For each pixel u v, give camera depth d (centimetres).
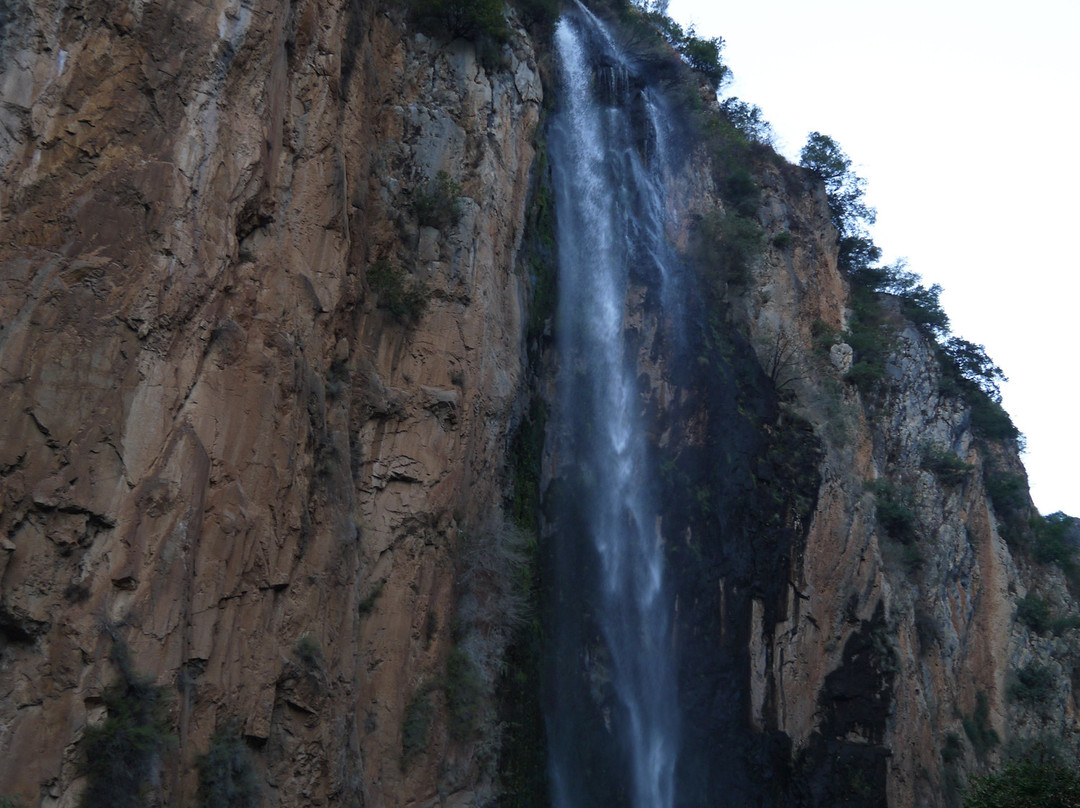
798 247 4269
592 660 2608
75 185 1298
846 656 3359
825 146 4988
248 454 1469
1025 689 4472
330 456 1728
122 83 1363
